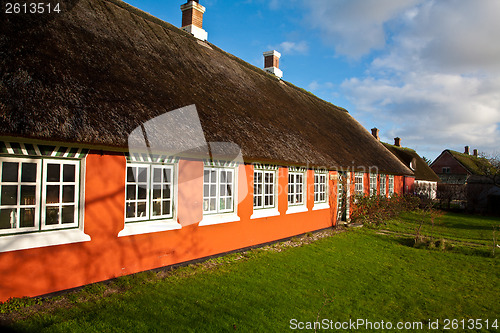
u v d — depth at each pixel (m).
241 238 8.55
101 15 8.10
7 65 4.63
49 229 4.98
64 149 5.07
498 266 8.70
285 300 5.54
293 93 15.68
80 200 5.31
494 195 20.62
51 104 4.68
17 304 4.44
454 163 41.75
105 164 5.60
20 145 4.62
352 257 8.78
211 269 6.88
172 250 6.72
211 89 9.24
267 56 16.73
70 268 5.11
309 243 10.14
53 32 6.09
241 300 5.38
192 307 4.95
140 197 6.46
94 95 5.45
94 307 4.69
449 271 8.10
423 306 5.84
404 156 27.62
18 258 4.56
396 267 8.16
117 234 5.75
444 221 17.11
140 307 4.80
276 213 9.84
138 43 8.39
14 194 4.90
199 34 12.37
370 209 14.61
